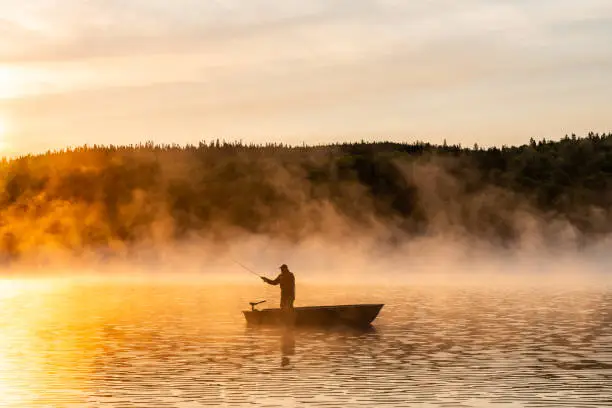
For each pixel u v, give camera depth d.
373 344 36.78
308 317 42.56
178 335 40.34
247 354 34.22
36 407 24.72
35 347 36.53
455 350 34.84
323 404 24.89
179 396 26.11
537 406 24.52
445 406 24.58
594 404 24.73
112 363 32.16
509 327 42.72
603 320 45.91
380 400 25.38
